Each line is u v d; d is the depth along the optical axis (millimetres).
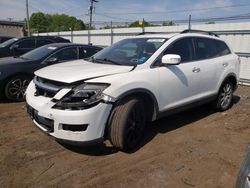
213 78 5727
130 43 5203
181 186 3402
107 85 3826
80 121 3607
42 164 3779
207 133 5082
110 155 4082
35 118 4059
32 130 4938
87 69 4215
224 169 3824
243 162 2479
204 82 5480
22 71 6766
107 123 3891
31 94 4340
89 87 3760
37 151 4137
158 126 5336
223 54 6203
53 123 3740
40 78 4316
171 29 15141
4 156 3955
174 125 5426
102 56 5121
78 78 3836
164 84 4574
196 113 6238
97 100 3707
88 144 3729
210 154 4246
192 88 5188
